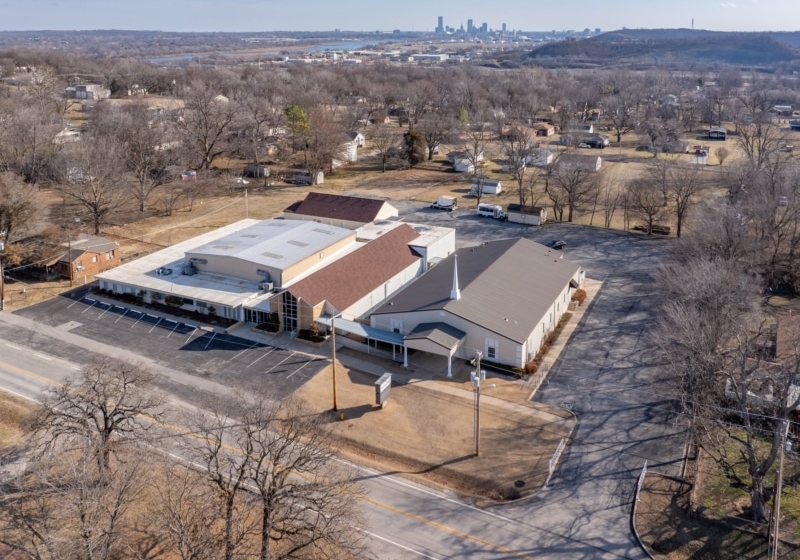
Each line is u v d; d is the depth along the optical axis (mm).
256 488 41594
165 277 73438
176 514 31812
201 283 71688
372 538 38406
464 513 40719
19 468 42844
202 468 42750
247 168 134750
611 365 58938
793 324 58469
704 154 149625
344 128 172750
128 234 95125
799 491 42312
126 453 41094
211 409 50688
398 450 46688
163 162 123562
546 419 50500
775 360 52562
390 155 149000
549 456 46125
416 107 191750
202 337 63719
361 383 55594
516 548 37875
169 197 113188
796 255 77875
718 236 71375
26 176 116500
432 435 48469
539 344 62219
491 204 114375
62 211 101438
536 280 68625
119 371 52844
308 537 34781
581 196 112125
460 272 69688
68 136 134625
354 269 71688
